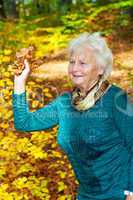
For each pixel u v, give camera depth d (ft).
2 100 15.17
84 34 7.74
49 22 40.47
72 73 7.64
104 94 7.61
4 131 15.29
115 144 7.63
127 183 7.68
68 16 33.12
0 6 51.52
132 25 42.75
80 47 7.61
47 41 29.30
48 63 32.78
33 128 8.15
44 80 25.62
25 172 14.51
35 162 14.85
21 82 8.11
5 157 13.94
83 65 7.55
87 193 7.94
